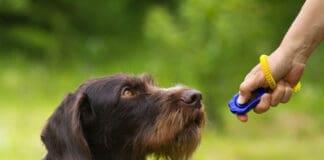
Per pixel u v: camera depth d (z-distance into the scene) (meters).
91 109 6.04
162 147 6.01
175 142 6.00
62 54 23.28
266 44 15.82
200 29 14.49
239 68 14.48
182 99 6.02
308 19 5.29
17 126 14.69
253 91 5.40
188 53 14.56
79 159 5.64
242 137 14.44
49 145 5.71
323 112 16.22
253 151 13.38
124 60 22.31
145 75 6.25
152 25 15.16
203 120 6.07
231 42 14.31
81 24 24.81
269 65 5.31
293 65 5.32
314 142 14.23
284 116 15.99
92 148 6.13
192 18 14.49
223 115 14.81
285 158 12.98
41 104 17.09
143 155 6.11
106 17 25.00
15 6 23.55
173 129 5.94
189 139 5.99
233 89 14.52
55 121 5.79
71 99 5.93
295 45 5.30
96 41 23.94
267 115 15.89
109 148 6.11
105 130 6.06
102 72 21.05
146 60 20.47
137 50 23.31
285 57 5.30
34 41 23.27
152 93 6.10
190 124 6.00
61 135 5.70
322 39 5.33
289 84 5.40
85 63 22.42
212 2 14.27
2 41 23.61
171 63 14.69
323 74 19.14
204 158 12.68
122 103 6.05
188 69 14.48
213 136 14.16
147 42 21.27
